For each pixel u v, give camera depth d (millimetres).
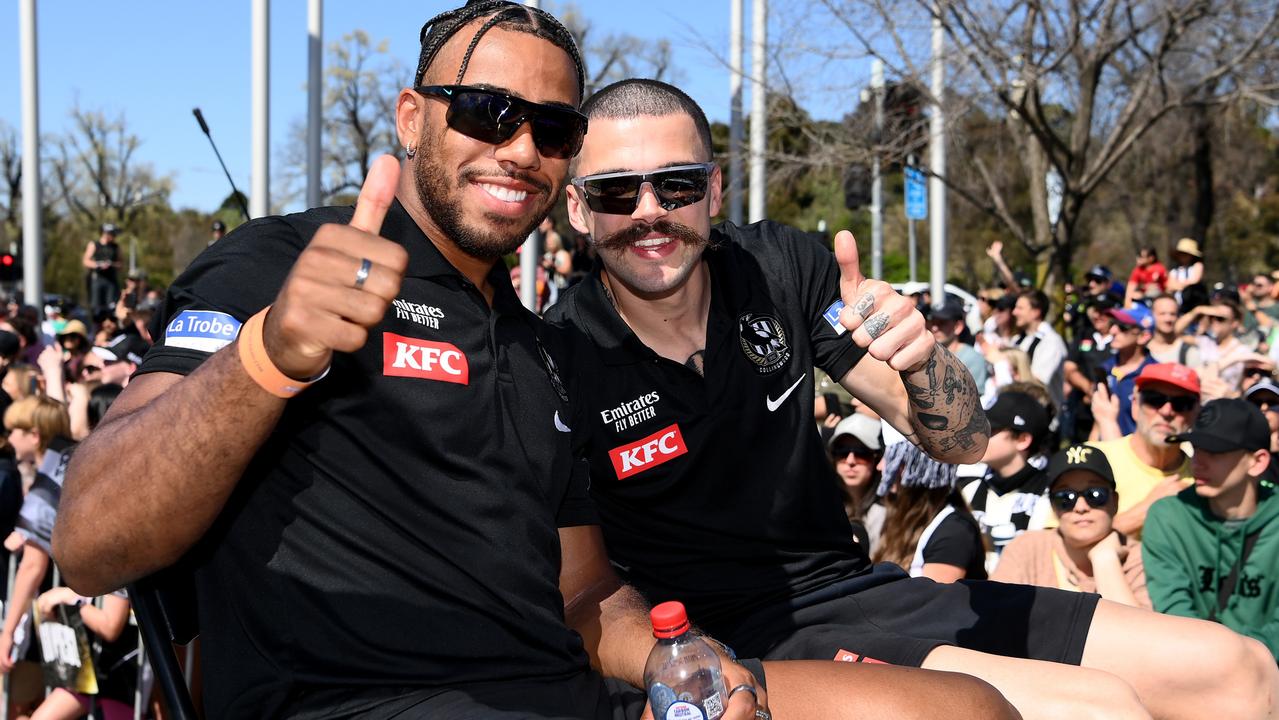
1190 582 4113
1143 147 23406
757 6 10906
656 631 1928
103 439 1633
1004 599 2734
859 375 2887
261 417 1580
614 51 25188
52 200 54125
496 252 2102
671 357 2775
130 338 7938
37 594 5098
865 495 5082
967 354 8125
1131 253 35062
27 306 12836
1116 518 4840
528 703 1870
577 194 2826
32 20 14266
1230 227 33250
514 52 2061
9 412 5758
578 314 2814
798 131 12578
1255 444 3969
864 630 2711
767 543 2779
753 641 2732
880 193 14672
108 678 4859
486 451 1952
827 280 2967
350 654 1816
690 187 2662
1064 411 10453
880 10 10805
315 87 10289
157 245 58219
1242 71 11516
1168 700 2588
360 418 1857
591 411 2729
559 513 2342
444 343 1965
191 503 1600
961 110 10984
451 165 2037
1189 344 9242
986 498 5293
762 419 2771
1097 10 11094
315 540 1836
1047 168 13477
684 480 2734
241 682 1846
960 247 31562
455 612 1880
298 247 1956
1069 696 2363
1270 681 2551
